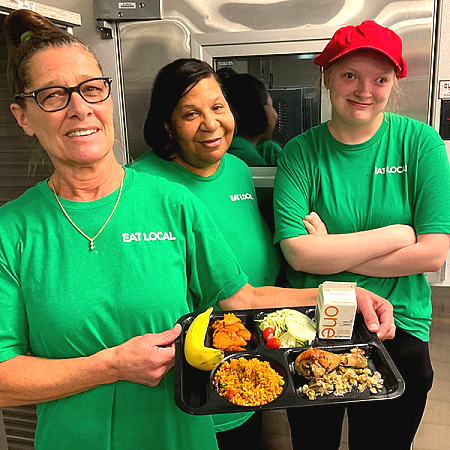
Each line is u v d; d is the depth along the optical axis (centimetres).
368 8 150
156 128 137
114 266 91
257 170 168
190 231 100
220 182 141
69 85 83
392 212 132
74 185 92
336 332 104
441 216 126
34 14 94
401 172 132
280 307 114
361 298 110
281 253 155
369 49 118
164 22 161
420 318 137
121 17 160
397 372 92
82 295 89
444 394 172
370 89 122
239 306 114
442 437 175
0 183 142
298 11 153
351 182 134
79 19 141
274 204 141
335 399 86
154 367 87
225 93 146
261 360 100
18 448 166
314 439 155
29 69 84
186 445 100
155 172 137
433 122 159
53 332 89
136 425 95
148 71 167
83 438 93
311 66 156
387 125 133
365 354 101
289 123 163
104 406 93
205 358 90
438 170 128
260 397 87
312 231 134
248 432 148
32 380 86
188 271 106
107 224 92
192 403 86
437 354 171
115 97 171
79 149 85
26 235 90
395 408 142
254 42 157
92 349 92
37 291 89
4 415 163
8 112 133
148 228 96
